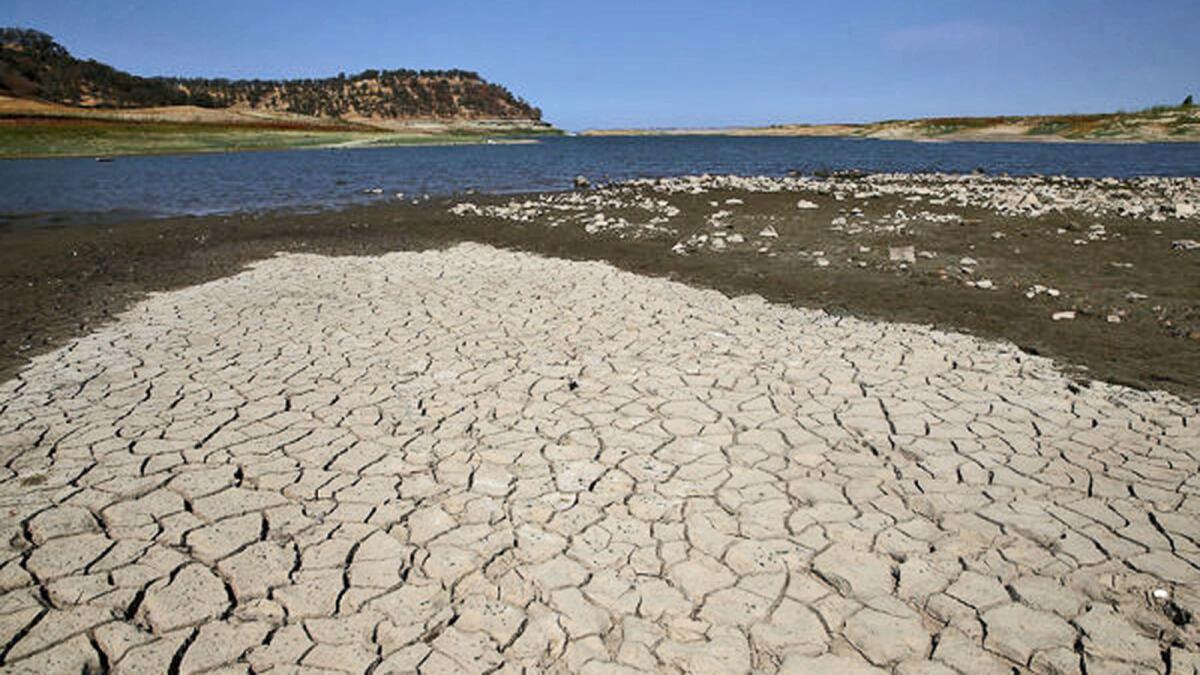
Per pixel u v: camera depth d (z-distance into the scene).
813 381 6.55
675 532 4.36
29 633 3.54
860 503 4.63
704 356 7.23
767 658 3.41
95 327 8.41
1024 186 22.47
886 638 3.52
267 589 3.88
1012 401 6.06
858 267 11.26
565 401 6.20
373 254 13.01
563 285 10.20
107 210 20.27
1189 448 5.21
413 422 5.82
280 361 7.18
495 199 22.58
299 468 5.10
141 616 3.68
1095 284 9.91
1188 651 3.37
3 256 13.12
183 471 5.04
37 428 5.68
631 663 3.39
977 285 9.94
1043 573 3.93
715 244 13.10
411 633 3.58
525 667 3.38
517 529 4.40
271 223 17.50
